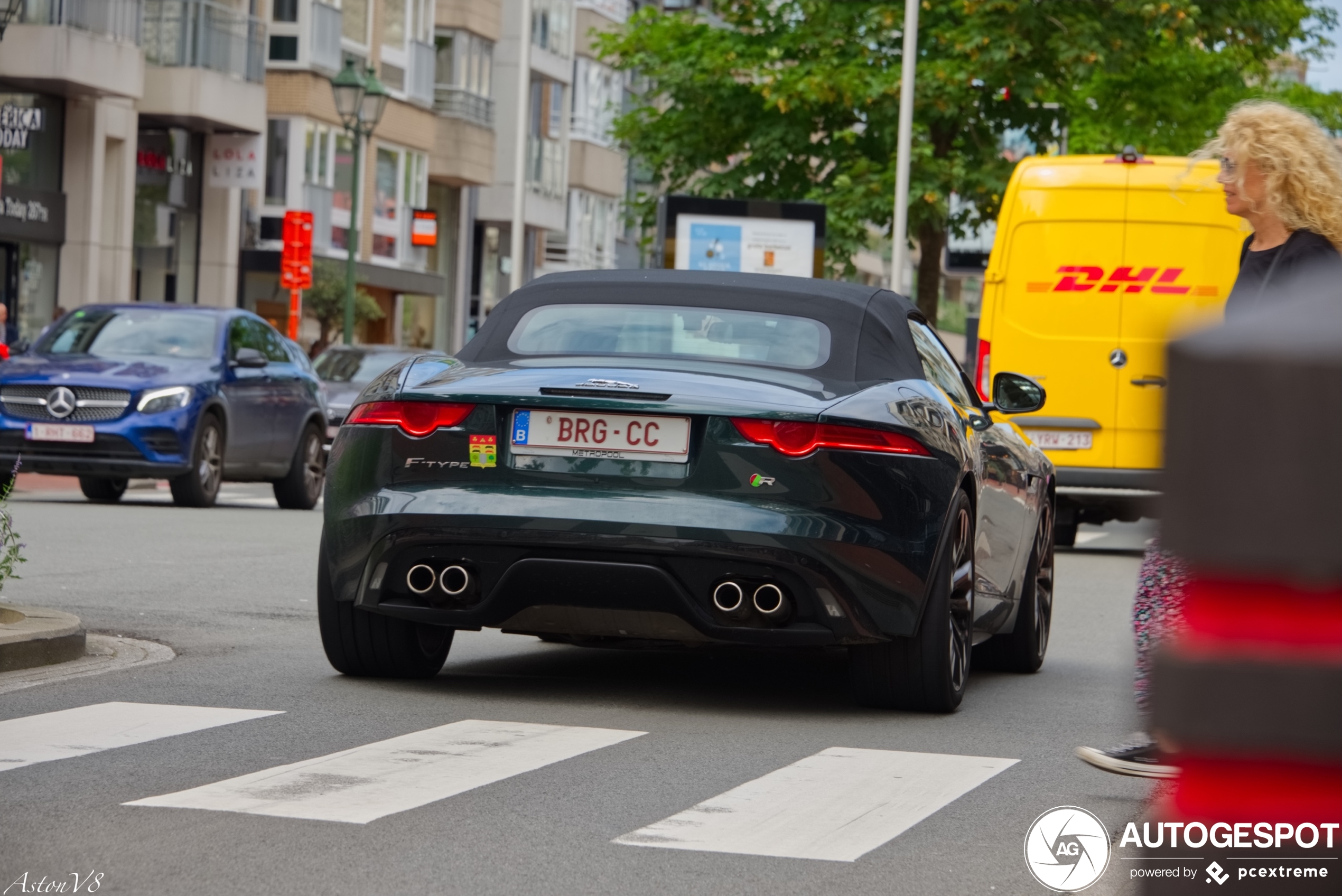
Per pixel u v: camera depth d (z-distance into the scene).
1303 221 5.77
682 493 7.71
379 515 7.99
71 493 24.06
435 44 62.47
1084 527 26.52
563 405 7.82
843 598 7.68
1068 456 18.94
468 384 7.98
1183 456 1.88
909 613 7.84
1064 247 18.92
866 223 35.62
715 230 31.53
